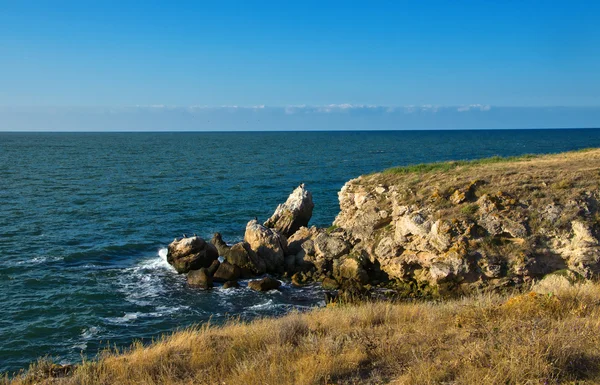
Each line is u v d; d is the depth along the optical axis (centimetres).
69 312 2367
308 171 8450
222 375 1026
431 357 998
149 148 16025
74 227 4128
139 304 2519
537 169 3067
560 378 845
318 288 2788
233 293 2706
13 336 2088
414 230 2659
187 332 1395
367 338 1146
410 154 12712
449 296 2397
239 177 7500
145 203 5225
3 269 2991
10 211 4666
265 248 3152
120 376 1079
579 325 1066
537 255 2384
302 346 1146
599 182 2647
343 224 3316
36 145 17862
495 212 2567
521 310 1246
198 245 3050
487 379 831
